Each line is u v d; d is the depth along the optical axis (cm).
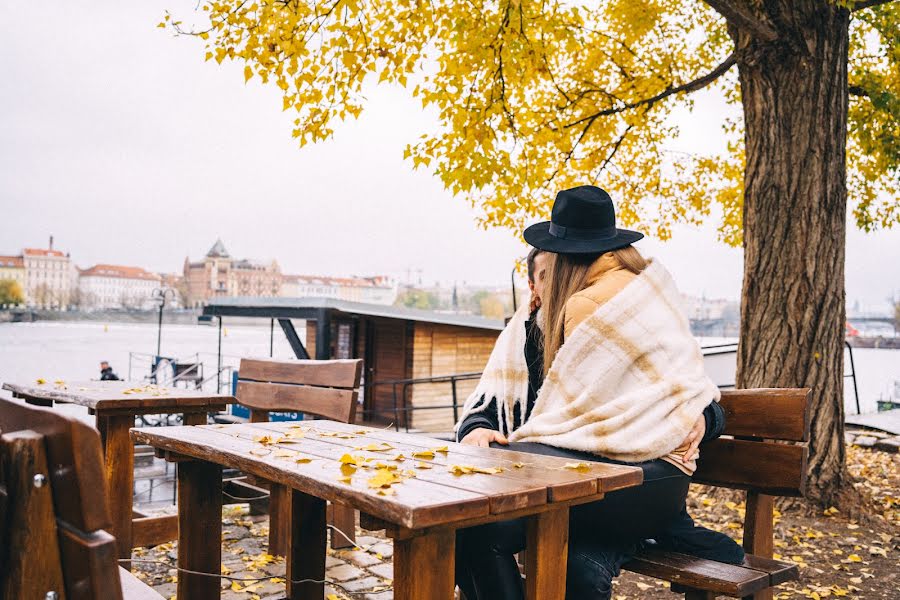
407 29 568
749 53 603
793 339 585
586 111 840
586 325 243
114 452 362
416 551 162
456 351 1669
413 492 160
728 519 552
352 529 473
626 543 240
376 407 1641
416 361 1602
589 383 241
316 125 572
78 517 112
